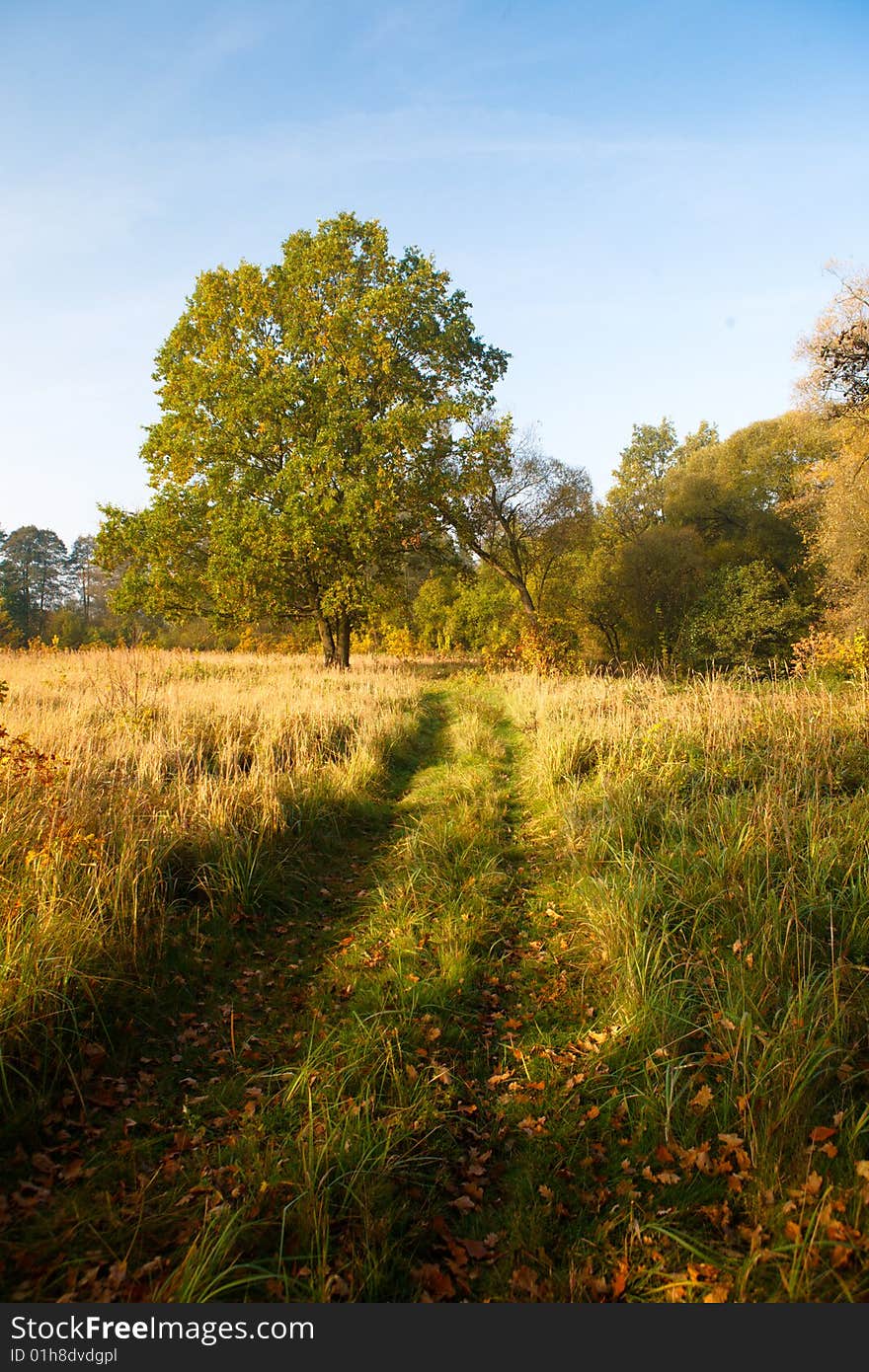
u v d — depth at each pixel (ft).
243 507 70.49
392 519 72.79
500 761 31.96
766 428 109.09
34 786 18.63
